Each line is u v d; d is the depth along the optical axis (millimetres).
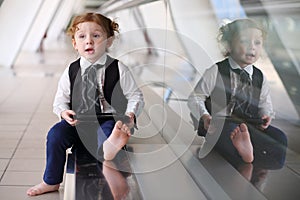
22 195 2207
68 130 2156
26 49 11227
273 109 1867
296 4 1579
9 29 7531
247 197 1547
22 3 7109
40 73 7184
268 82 1892
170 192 1691
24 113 4195
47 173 2193
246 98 2018
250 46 1962
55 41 14016
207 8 2551
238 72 2068
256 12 1898
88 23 2184
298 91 1720
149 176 1837
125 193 1687
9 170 2584
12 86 5879
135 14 4223
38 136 3365
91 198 1656
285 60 1748
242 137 1926
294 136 1718
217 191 1647
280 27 1723
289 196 1479
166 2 3186
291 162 1678
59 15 12852
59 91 2230
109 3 6566
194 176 1823
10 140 3238
